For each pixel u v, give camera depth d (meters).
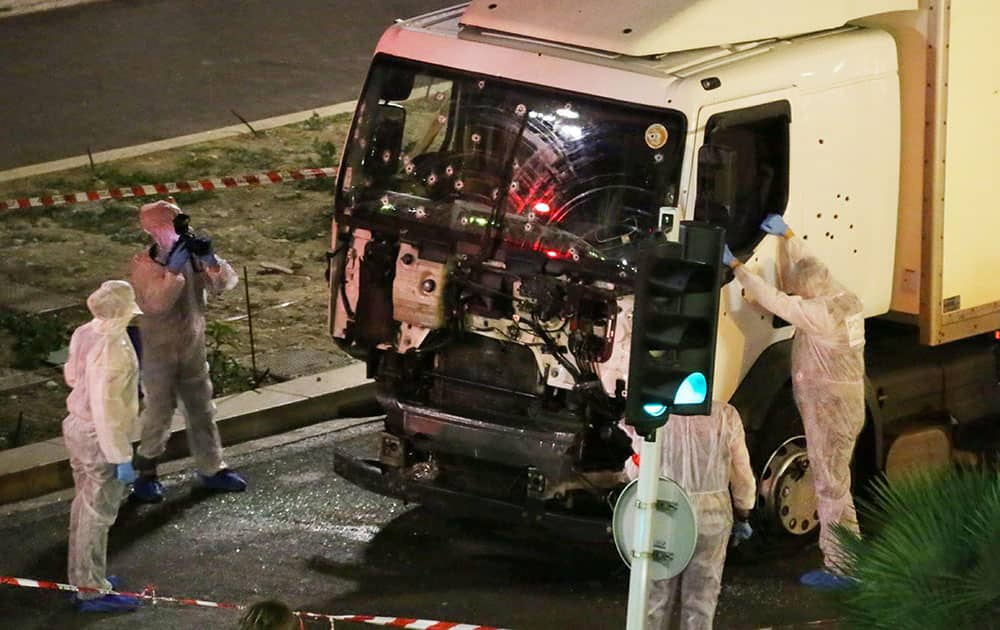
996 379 33.16
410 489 29.23
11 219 48.25
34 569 29.47
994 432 33.78
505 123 27.97
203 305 32.25
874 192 29.64
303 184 52.53
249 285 44.00
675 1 27.89
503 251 27.58
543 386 27.81
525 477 28.53
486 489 28.80
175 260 31.39
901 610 14.70
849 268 29.53
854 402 28.33
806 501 30.05
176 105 60.06
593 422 27.64
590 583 29.12
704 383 20.91
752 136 27.69
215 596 28.33
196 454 32.81
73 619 27.38
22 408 36.03
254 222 48.94
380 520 31.80
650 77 26.66
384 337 29.08
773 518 29.53
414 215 28.56
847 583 15.66
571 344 27.09
